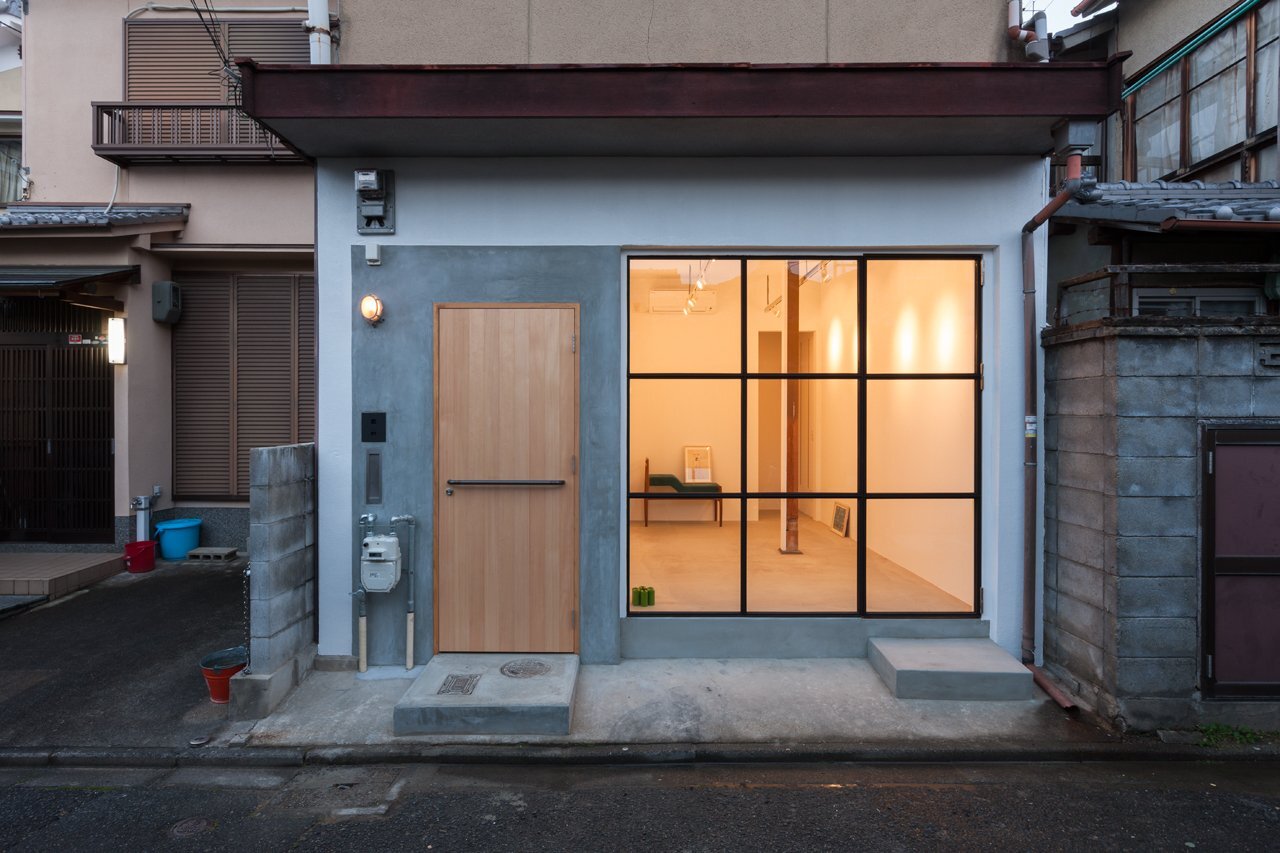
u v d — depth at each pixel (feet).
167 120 27.04
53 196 27.40
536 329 16.67
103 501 26.18
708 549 17.47
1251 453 13.69
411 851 10.37
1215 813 11.34
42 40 27.43
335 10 25.67
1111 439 13.89
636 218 16.70
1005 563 16.67
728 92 14.47
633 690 15.34
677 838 10.69
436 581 16.63
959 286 17.34
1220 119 24.48
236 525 28.04
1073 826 10.98
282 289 28.19
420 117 14.47
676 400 17.39
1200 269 14.17
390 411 16.62
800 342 17.42
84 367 26.18
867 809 11.48
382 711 14.53
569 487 16.65
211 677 14.78
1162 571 13.70
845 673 16.22
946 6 16.30
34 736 13.56
